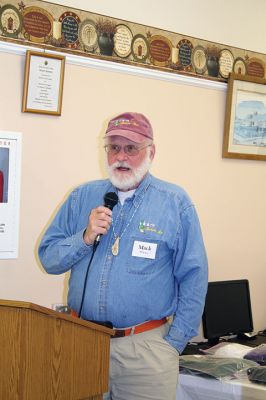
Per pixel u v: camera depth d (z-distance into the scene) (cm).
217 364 214
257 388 197
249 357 234
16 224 259
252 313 340
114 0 281
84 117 275
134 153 184
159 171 302
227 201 330
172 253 190
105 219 177
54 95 263
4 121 254
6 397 130
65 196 272
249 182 339
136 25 289
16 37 253
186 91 310
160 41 298
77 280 190
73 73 271
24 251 262
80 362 144
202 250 191
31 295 265
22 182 260
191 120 312
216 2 321
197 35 314
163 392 180
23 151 260
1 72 251
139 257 183
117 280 181
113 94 283
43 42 260
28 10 255
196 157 316
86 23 272
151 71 294
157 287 185
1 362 129
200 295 189
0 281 257
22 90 257
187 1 309
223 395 205
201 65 315
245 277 338
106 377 152
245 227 338
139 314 182
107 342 152
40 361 135
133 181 185
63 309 268
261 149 339
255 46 340
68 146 272
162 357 181
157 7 297
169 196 191
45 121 264
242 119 329
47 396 137
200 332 310
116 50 282
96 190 199
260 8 341
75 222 200
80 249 183
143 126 186
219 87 322
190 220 189
